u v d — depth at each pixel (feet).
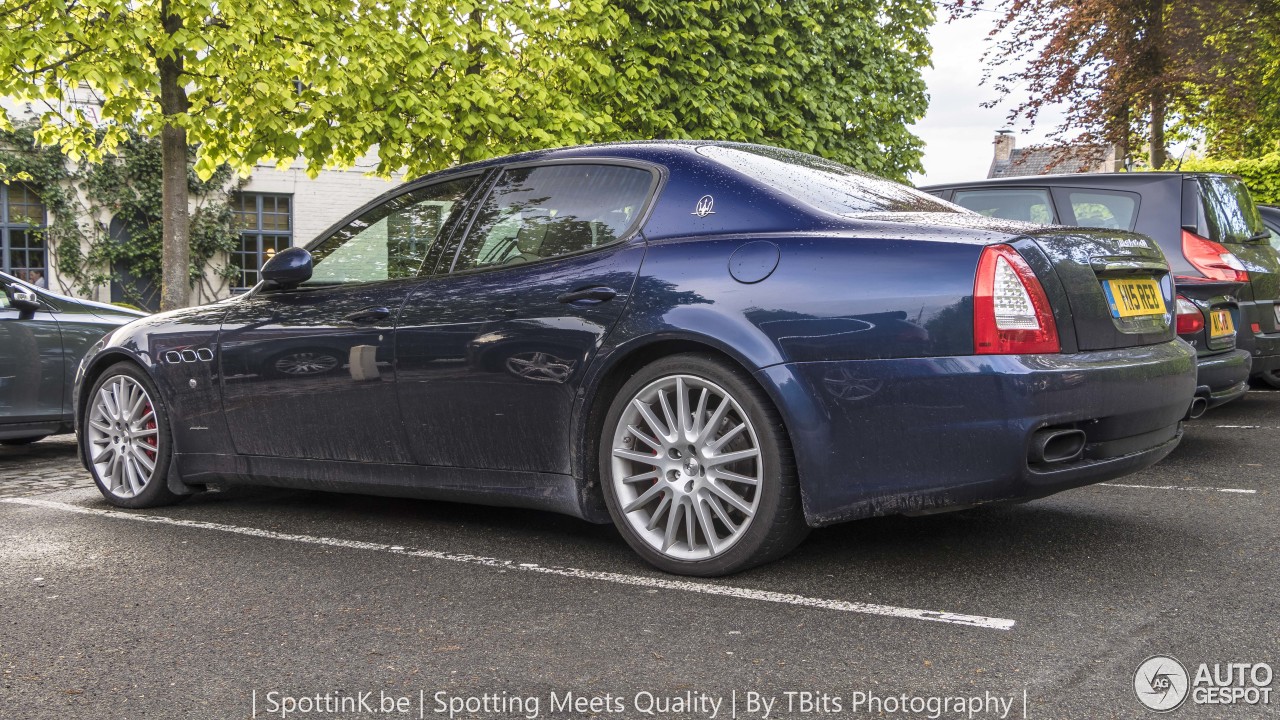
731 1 48.01
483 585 11.36
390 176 39.68
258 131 36.55
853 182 12.83
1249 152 60.44
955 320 10.07
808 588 10.90
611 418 11.85
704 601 10.57
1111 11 45.85
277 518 15.25
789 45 49.57
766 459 10.87
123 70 32.58
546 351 12.14
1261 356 21.03
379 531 14.21
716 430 11.25
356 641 9.56
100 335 23.79
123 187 62.49
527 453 12.47
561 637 9.56
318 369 14.20
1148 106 47.34
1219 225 21.06
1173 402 11.41
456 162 38.86
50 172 60.08
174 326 16.05
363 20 35.17
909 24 57.77
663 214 11.99
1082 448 10.47
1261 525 13.46
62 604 10.86
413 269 13.82
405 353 13.30
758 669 8.65
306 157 36.58
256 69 33.45
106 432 16.71
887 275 10.43
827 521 10.66
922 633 9.41
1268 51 49.37
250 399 14.99
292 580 11.70
